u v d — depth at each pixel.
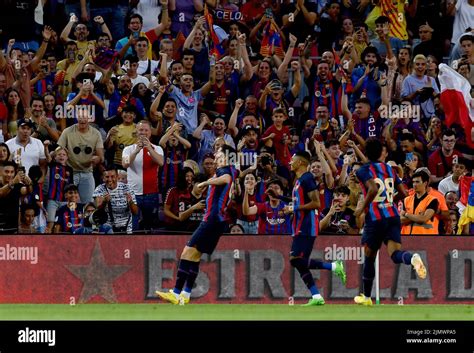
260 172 30.64
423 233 27.61
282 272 25.88
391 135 33.81
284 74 35.69
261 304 25.64
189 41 35.03
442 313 23.03
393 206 23.34
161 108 33.31
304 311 23.12
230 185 23.52
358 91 35.09
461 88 34.03
